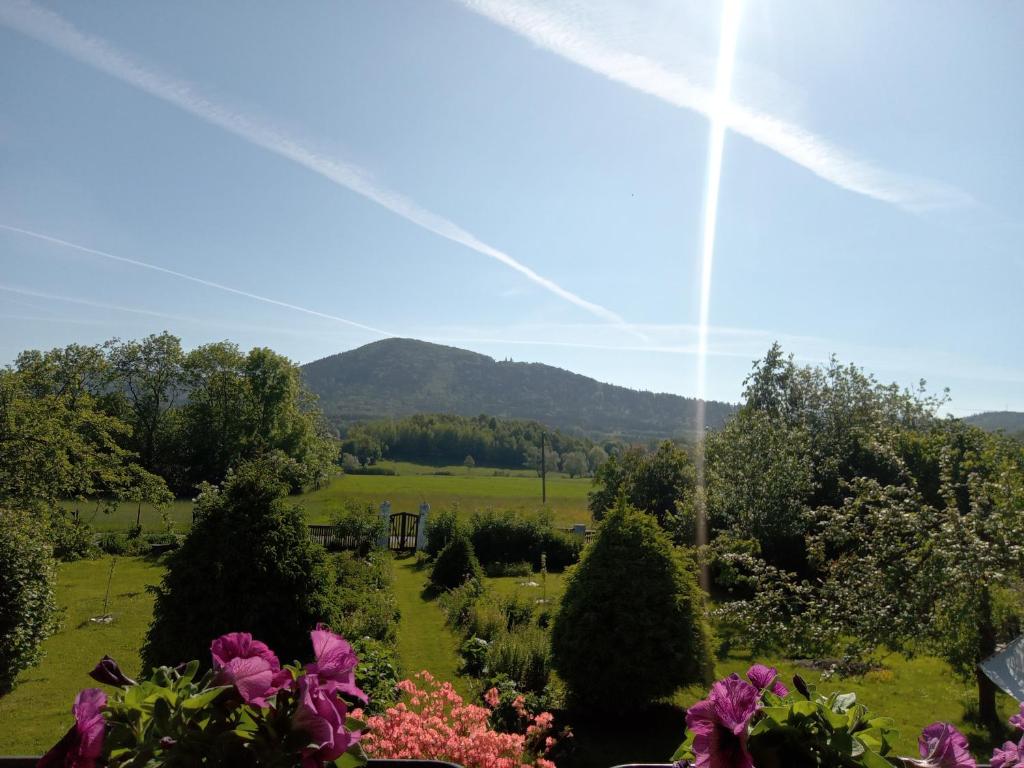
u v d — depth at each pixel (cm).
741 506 1964
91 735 151
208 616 827
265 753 151
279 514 891
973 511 930
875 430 2009
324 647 179
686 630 957
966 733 927
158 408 4253
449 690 729
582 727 924
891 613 912
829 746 166
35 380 2273
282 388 4353
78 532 1948
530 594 1981
